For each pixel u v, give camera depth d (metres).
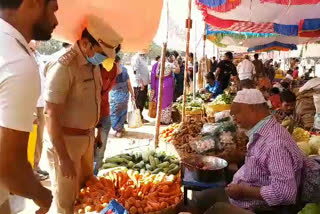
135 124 7.62
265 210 2.47
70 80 2.40
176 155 4.13
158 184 2.97
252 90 2.48
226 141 3.78
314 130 4.96
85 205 2.70
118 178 3.12
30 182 1.35
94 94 2.62
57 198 2.64
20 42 1.28
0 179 1.28
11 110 1.21
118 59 4.99
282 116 5.25
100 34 2.32
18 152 1.27
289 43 15.34
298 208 2.54
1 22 1.26
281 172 2.23
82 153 2.68
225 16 8.55
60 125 2.39
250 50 17.94
